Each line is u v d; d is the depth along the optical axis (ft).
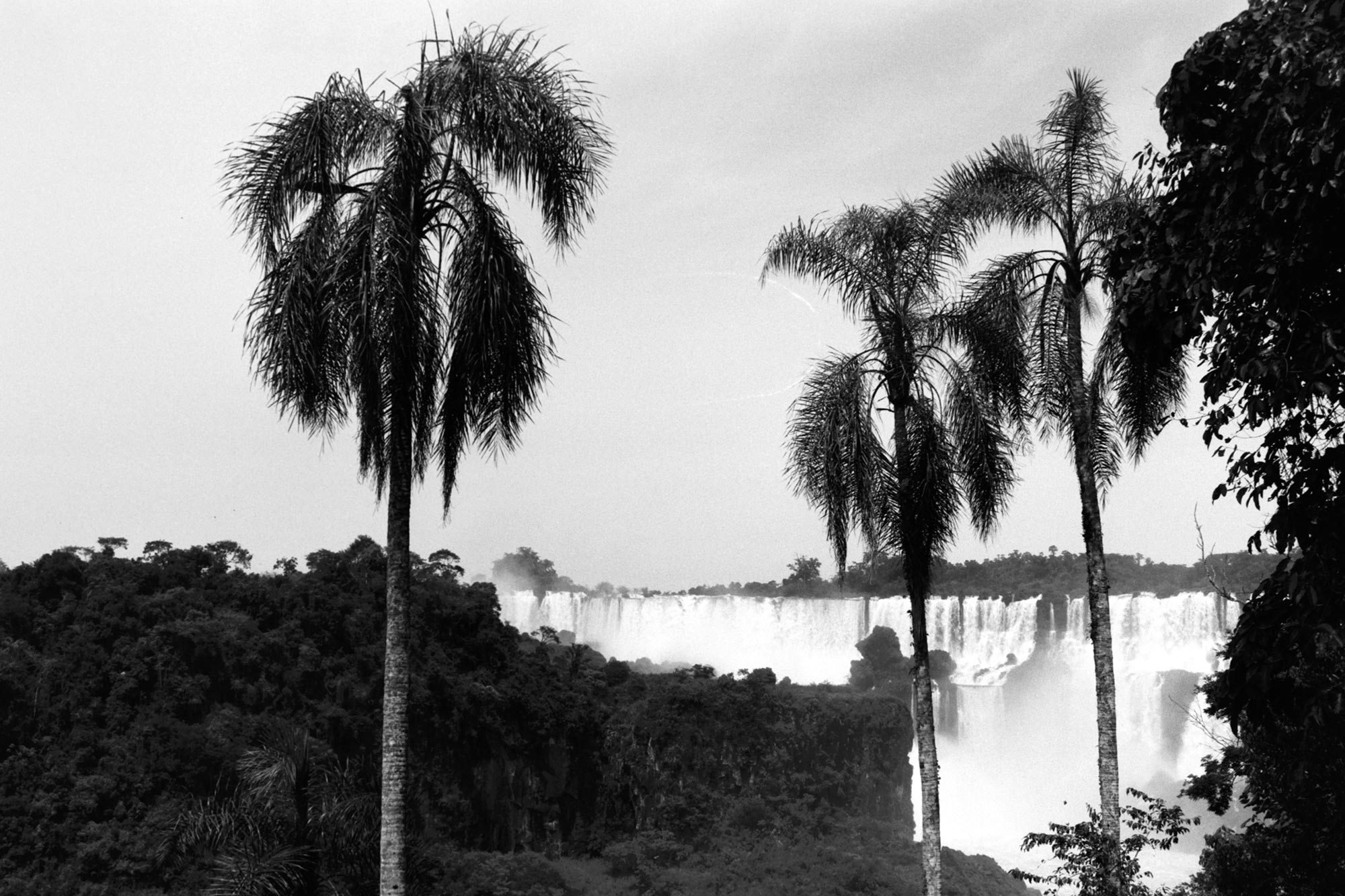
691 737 232.94
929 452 70.85
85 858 156.15
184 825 75.31
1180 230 46.06
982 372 74.08
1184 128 46.03
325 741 182.19
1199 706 268.21
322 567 213.46
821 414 70.95
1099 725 70.03
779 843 225.35
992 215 73.67
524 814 207.82
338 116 53.16
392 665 52.37
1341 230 41.11
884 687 296.71
